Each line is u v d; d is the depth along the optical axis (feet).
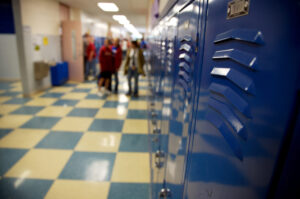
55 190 6.50
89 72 24.70
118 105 15.05
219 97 1.82
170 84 4.58
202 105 2.25
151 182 6.63
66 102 15.40
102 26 32.89
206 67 2.18
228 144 1.61
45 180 6.94
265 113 1.19
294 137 1.02
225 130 1.66
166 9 6.01
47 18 19.26
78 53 22.31
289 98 1.03
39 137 9.91
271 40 1.16
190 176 2.60
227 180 1.62
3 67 22.24
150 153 8.23
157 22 9.41
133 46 16.38
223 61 1.77
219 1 1.93
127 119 12.49
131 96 17.46
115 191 6.56
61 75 20.98
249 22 1.40
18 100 15.57
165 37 5.83
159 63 7.26
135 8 12.57
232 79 1.54
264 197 1.19
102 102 15.65
